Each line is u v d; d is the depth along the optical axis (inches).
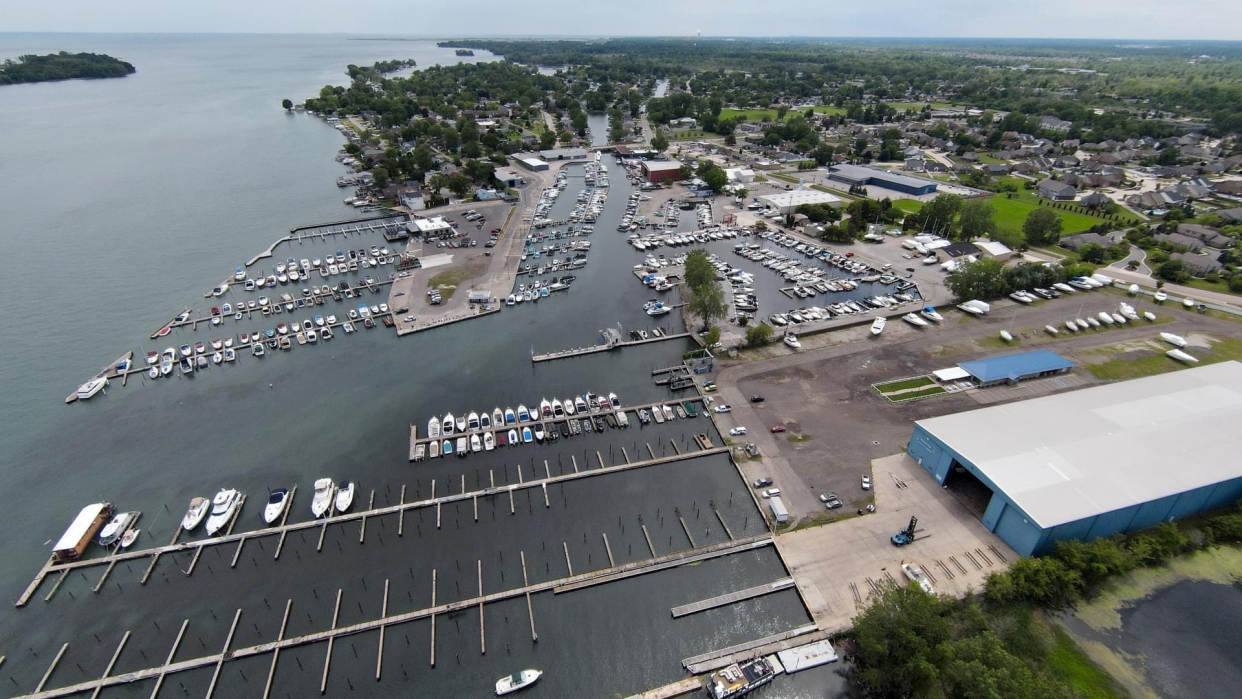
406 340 4704.7
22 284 5551.2
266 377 4239.7
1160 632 2412.6
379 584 2709.2
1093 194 7731.3
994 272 5137.8
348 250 6432.1
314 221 7273.6
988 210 6471.5
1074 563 2512.3
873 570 2691.9
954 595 2546.8
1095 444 3002.0
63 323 4913.9
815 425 3631.9
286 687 2304.4
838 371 4168.3
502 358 4453.7
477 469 3378.4
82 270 5836.6
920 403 3811.5
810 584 2645.2
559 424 3735.2
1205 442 3009.4
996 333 4667.8
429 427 3636.8
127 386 4141.2
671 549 2866.6
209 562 2827.3
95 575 2755.9
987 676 2009.1
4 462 3442.4
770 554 2832.2
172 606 2613.2
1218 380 3540.8
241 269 5836.6
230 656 2394.2
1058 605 2514.8
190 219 7249.0
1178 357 4266.7
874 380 4062.5
